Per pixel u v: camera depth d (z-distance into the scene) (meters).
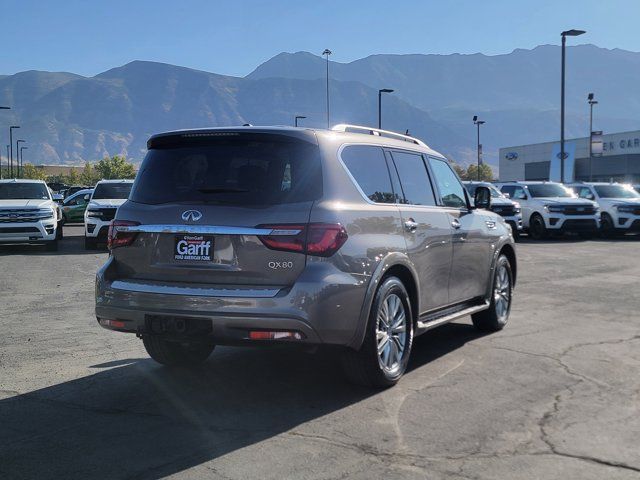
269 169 4.62
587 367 5.71
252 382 5.30
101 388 5.16
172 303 4.53
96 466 3.65
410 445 3.93
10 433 4.18
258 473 3.54
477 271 6.66
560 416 4.44
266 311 4.32
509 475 3.51
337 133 5.00
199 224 4.57
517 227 22.25
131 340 6.96
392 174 5.44
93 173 142.38
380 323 5.02
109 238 5.02
